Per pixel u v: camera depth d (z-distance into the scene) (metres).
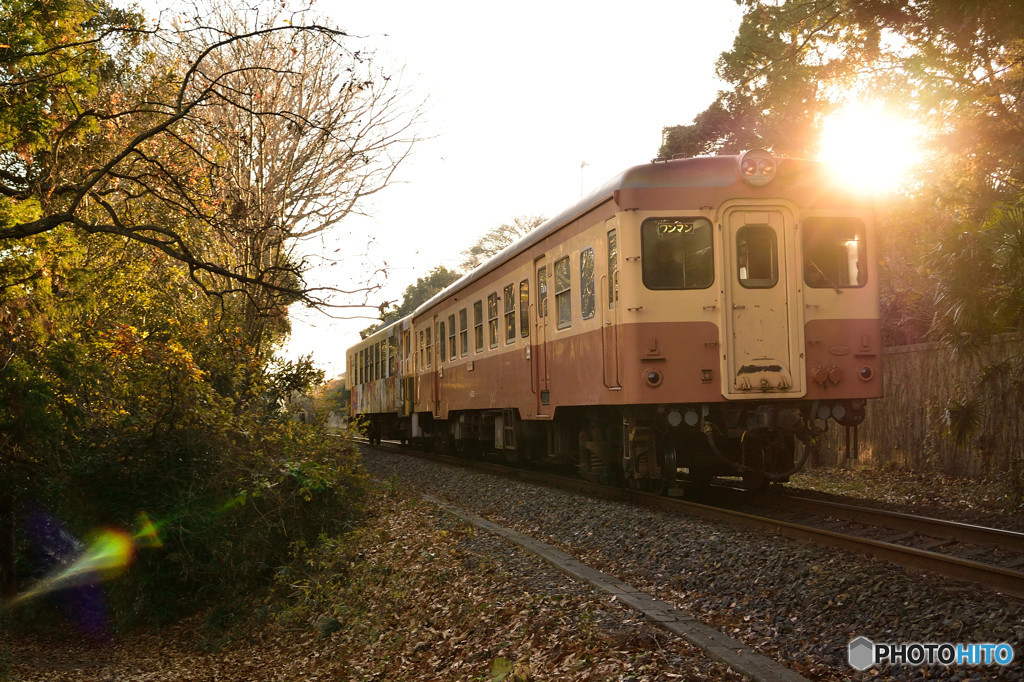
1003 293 8.86
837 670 4.82
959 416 9.78
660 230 9.42
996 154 10.49
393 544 9.75
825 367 9.51
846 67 10.79
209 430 11.89
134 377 11.36
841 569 6.19
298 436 12.73
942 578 5.88
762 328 9.45
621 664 5.02
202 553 11.52
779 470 10.51
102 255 11.85
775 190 9.56
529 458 14.99
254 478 11.40
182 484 11.62
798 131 19.81
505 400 13.80
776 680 4.50
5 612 12.27
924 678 4.53
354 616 8.44
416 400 21.05
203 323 13.30
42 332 9.91
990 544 7.23
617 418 11.02
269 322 14.72
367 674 6.77
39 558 13.54
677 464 10.26
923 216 11.24
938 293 9.36
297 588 10.02
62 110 9.58
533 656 5.60
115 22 9.50
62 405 10.23
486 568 7.78
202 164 11.18
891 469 13.29
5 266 9.26
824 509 9.15
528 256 12.66
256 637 9.55
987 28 8.70
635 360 9.28
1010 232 8.44
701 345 9.36
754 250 9.55
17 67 9.18
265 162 14.68
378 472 18.39
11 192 8.92
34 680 9.30
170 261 12.67
